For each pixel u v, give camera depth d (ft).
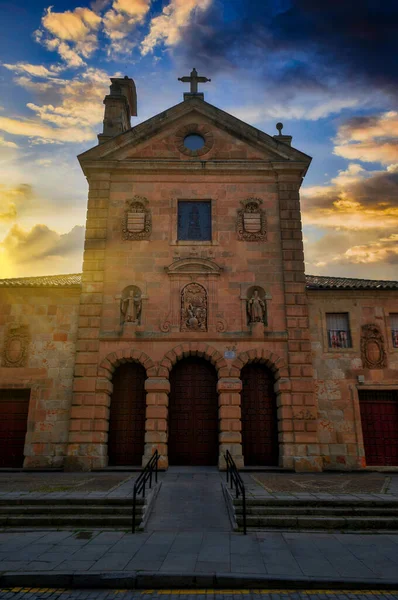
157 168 74.18
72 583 26.66
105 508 39.96
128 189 73.87
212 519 39.52
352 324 69.97
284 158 75.36
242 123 76.43
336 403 66.64
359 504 40.47
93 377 64.59
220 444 62.39
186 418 66.44
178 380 68.08
